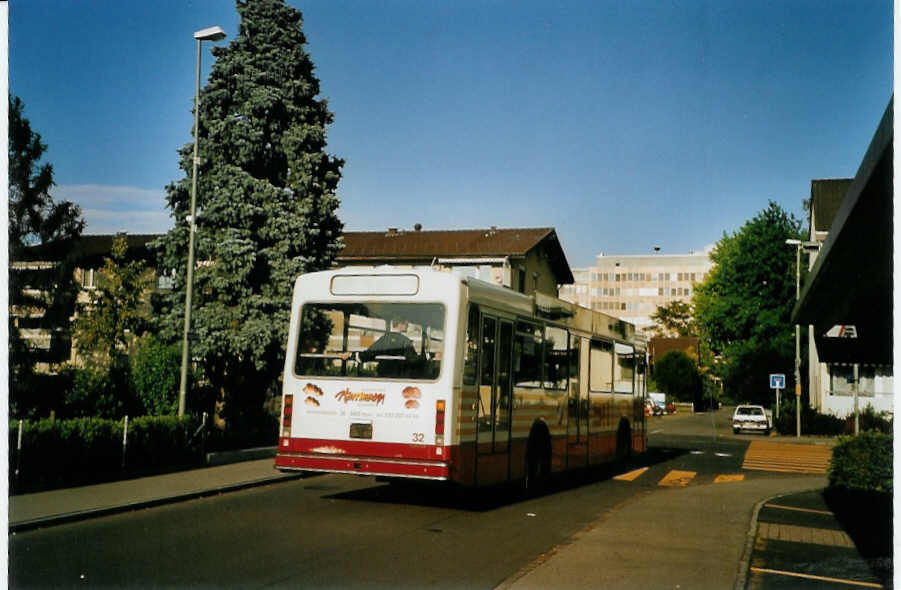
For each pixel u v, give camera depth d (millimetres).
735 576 8117
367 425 11719
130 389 20125
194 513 11781
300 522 10984
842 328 14711
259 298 23781
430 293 11727
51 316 27656
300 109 25797
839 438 14641
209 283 24078
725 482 18906
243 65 25328
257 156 25172
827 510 13438
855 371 39094
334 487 15305
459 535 10297
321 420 11977
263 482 15609
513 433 13273
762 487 17469
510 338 13188
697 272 153125
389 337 11836
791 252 58125
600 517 12164
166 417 16891
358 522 11070
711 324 60812
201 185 24641
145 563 8234
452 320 11555
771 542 10250
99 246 45812
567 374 15852
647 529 10938
